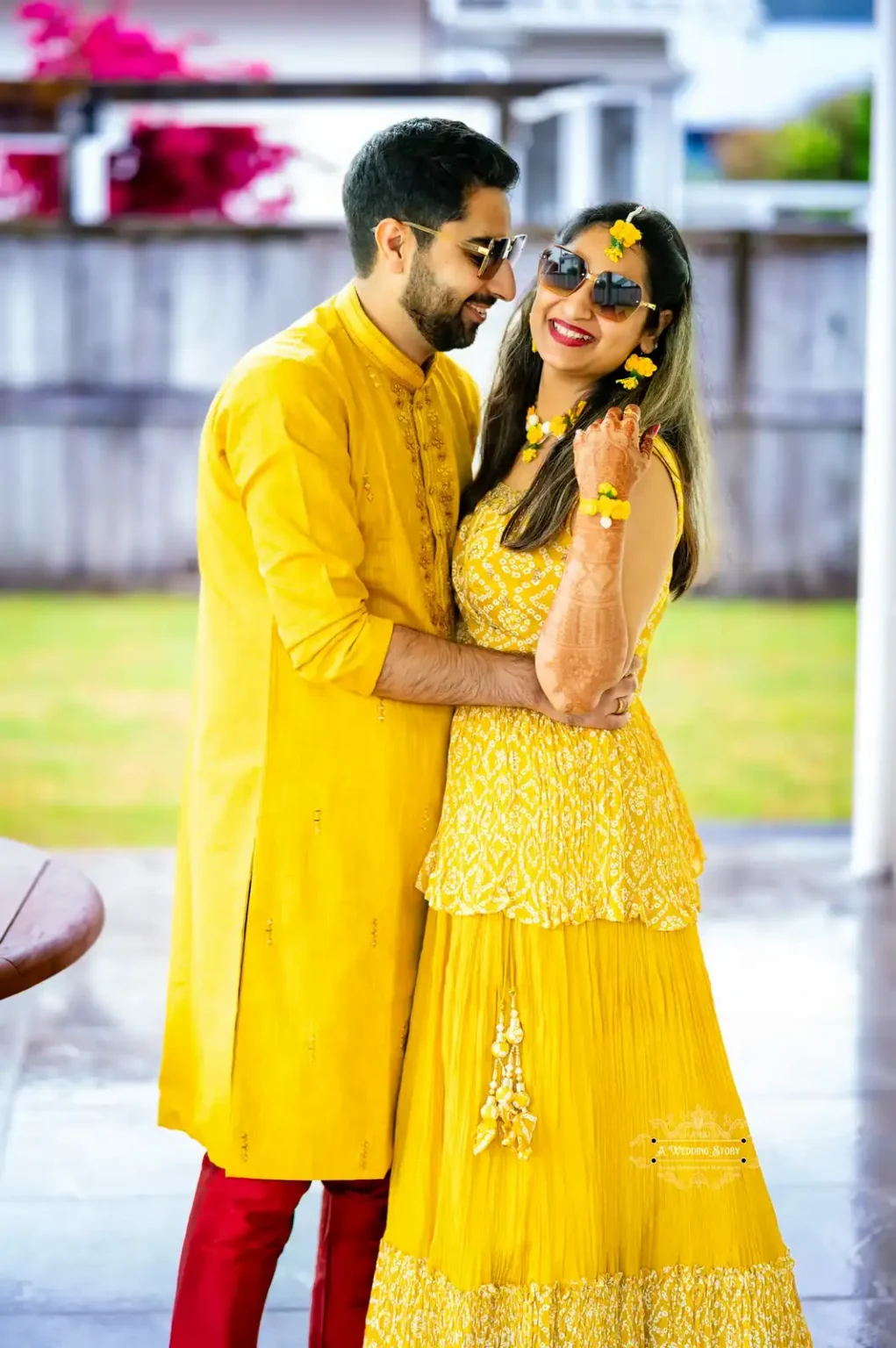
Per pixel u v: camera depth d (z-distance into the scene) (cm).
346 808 212
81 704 697
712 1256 211
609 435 195
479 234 208
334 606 204
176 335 859
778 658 796
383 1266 213
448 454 226
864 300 860
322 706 212
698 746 664
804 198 1197
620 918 208
